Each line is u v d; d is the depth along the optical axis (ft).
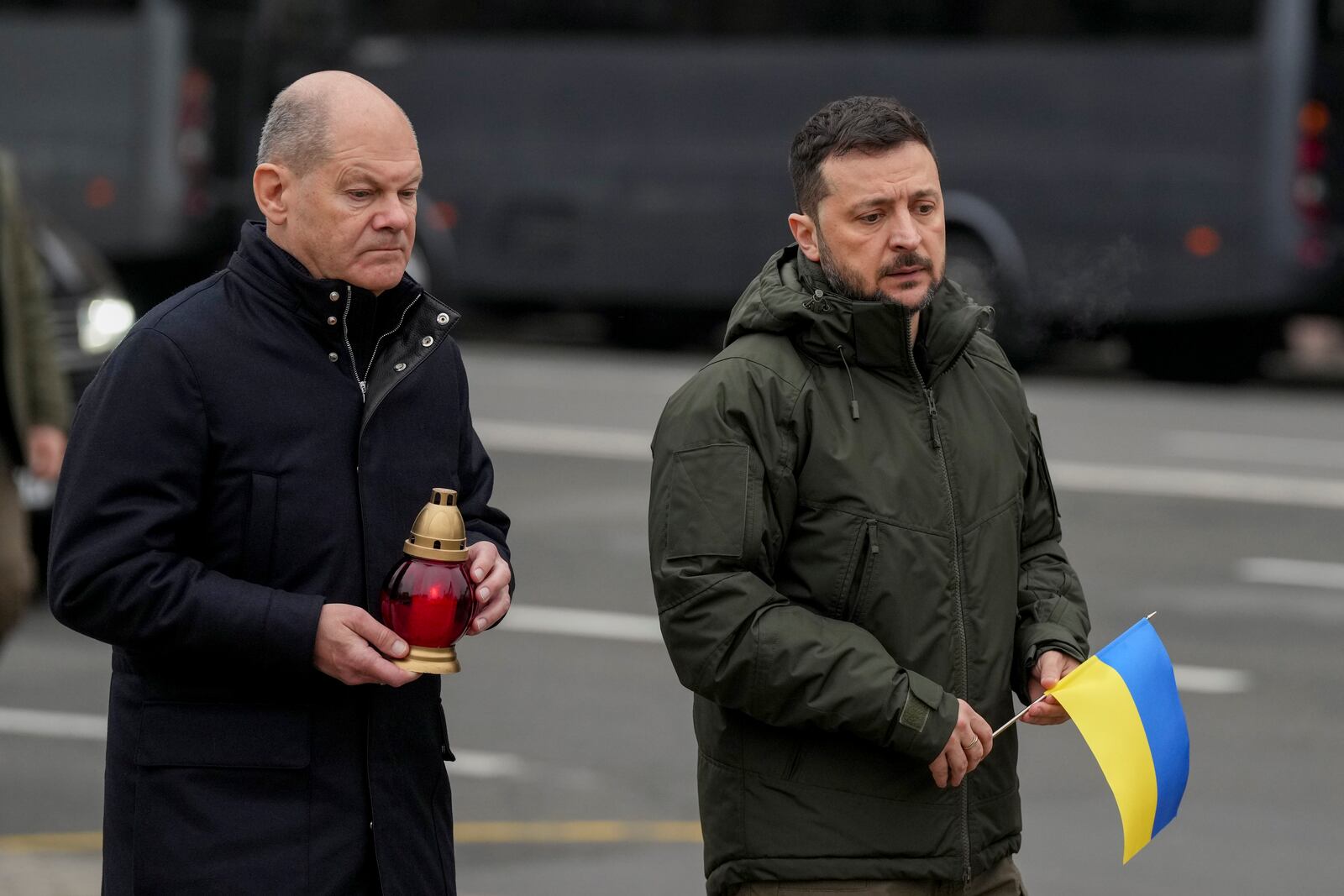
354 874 32.96
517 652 83.61
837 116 33.86
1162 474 124.57
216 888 32.22
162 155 197.06
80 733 71.51
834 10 179.93
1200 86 165.27
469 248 192.75
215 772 32.53
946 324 34.35
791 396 33.55
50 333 56.80
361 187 32.58
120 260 201.46
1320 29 161.68
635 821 63.21
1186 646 85.15
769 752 33.65
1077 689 33.88
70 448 32.68
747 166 184.03
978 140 174.09
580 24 188.75
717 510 33.04
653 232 187.42
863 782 33.42
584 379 165.27
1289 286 162.81
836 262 33.83
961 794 33.76
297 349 33.06
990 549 34.12
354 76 33.40
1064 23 170.60
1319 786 67.21
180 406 32.35
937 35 175.94
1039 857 59.72
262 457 32.65
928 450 33.88
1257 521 111.14
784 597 33.12
